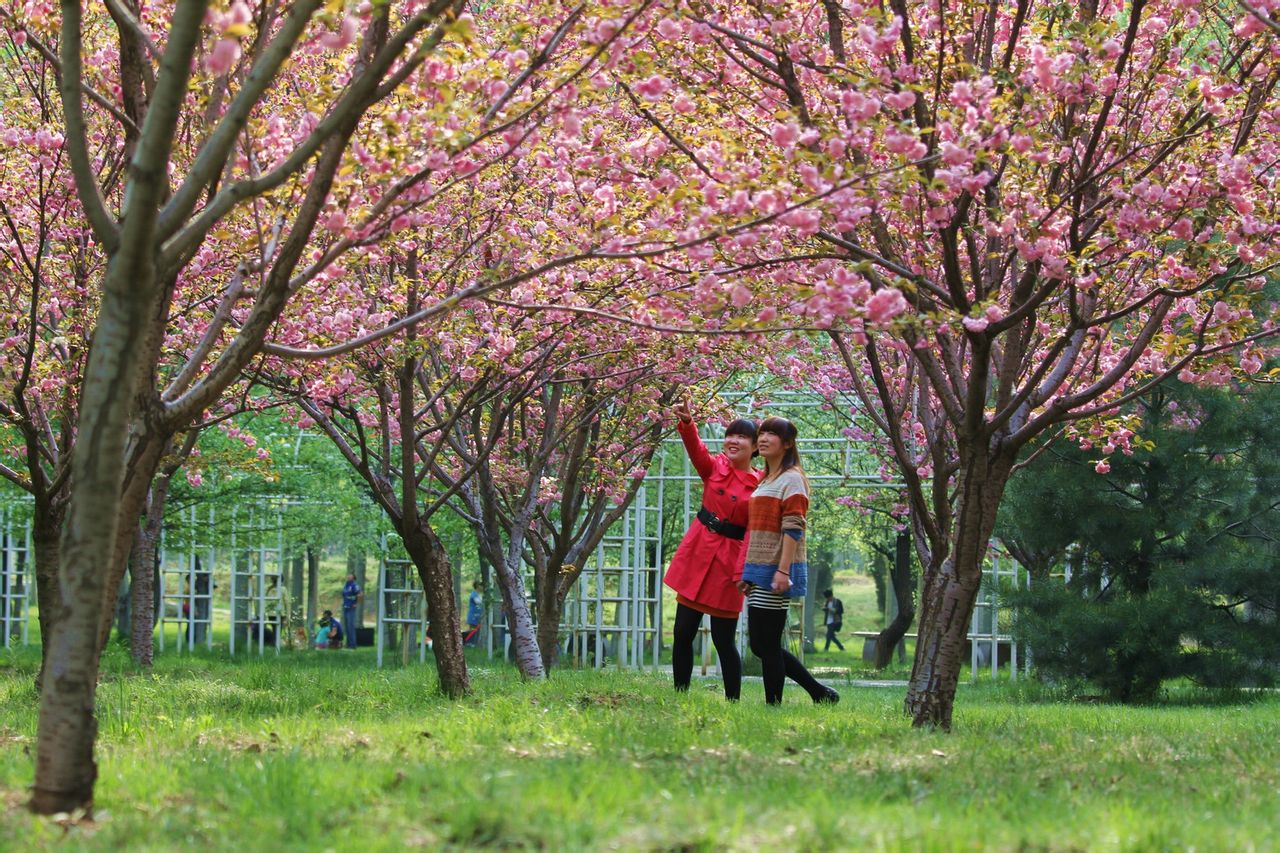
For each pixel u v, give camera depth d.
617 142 9.30
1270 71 8.75
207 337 8.27
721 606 11.35
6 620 29.05
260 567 29.44
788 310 8.10
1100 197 9.48
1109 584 19.98
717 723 8.90
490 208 11.22
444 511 28.52
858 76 7.30
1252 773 7.07
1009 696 19.00
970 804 5.57
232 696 11.42
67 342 10.80
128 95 8.26
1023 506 19.16
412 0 7.96
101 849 4.79
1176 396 18.55
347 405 13.02
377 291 11.22
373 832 4.89
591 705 10.59
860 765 6.90
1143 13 9.12
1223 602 19.89
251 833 5.00
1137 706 17.22
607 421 17.78
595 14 7.12
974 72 7.76
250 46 8.21
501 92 7.41
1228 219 8.44
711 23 8.27
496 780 5.66
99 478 5.62
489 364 11.41
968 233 8.39
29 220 11.27
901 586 34.03
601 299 10.49
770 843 4.64
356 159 6.86
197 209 10.76
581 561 19.14
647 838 4.64
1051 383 9.48
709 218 6.96
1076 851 4.73
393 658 30.56
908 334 8.93
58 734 5.57
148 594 19.31
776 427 10.79
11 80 11.74
